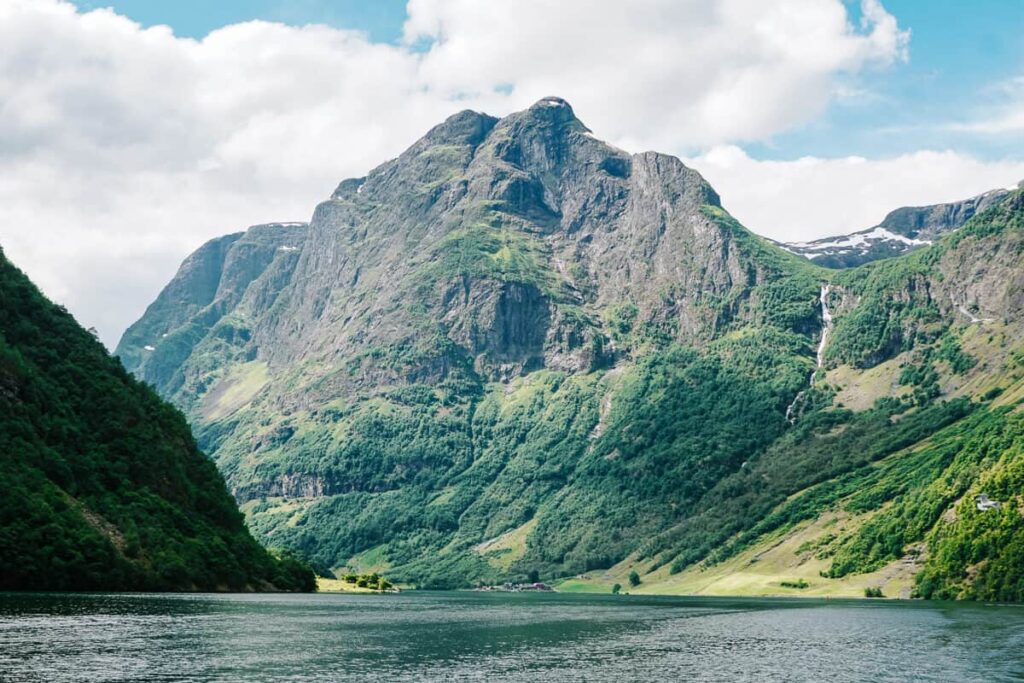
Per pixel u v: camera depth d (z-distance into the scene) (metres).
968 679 136.75
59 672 118.94
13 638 145.00
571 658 158.00
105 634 154.50
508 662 151.00
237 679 122.38
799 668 147.50
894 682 133.75
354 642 169.50
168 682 116.81
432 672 136.88
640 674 140.00
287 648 154.50
